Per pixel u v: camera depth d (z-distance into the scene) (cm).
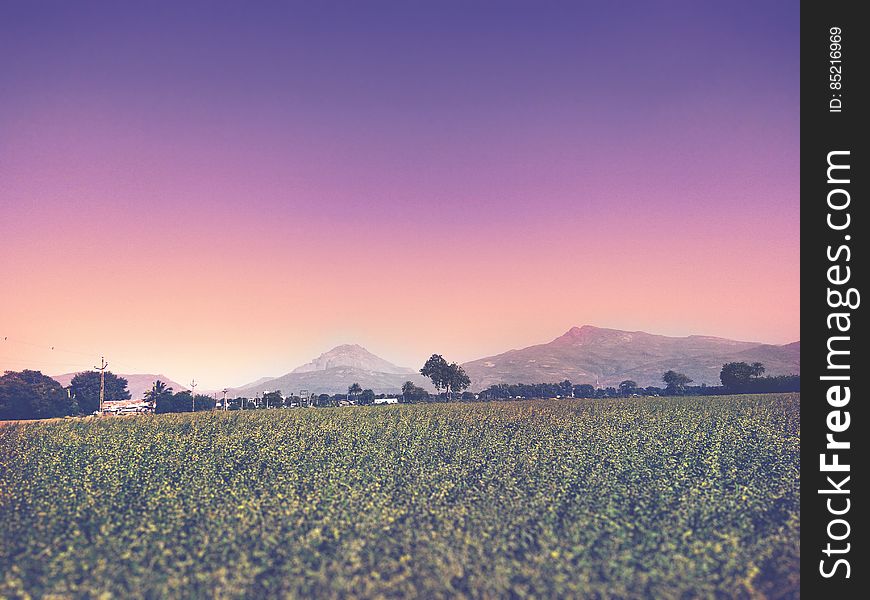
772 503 2956
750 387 14350
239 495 3238
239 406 16038
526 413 7556
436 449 4659
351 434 5556
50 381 14738
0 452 4812
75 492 3431
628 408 8181
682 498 2992
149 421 6831
